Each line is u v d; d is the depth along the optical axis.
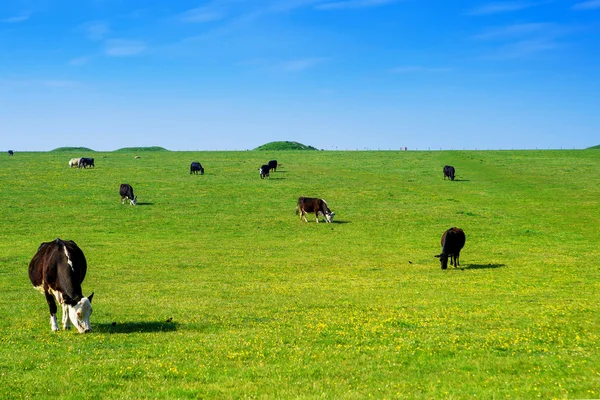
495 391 10.47
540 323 17.05
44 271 15.73
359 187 65.25
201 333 16.09
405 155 106.19
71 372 11.86
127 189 54.34
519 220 48.06
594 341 14.81
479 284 25.28
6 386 10.88
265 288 24.34
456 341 14.81
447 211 51.59
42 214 48.84
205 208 52.88
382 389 10.79
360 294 22.92
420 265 31.27
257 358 13.19
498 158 98.25
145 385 11.10
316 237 41.34
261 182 69.00
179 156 107.75
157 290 23.86
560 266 30.48
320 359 13.09
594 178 73.94
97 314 18.80
